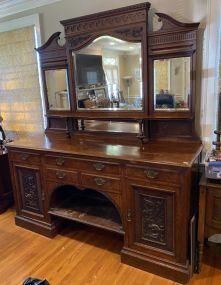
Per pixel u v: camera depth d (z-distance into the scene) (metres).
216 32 1.74
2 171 2.69
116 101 2.14
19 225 2.44
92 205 2.28
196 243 1.80
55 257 2.00
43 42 2.51
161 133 2.06
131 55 2.00
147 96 1.99
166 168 1.56
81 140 2.26
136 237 1.82
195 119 1.94
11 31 2.71
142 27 1.89
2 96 3.03
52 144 2.16
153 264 1.77
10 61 2.82
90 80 2.22
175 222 1.63
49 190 2.15
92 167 1.86
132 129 2.15
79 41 2.18
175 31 1.80
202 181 1.65
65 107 2.44
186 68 1.84
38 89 2.71
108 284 1.71
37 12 2.47
